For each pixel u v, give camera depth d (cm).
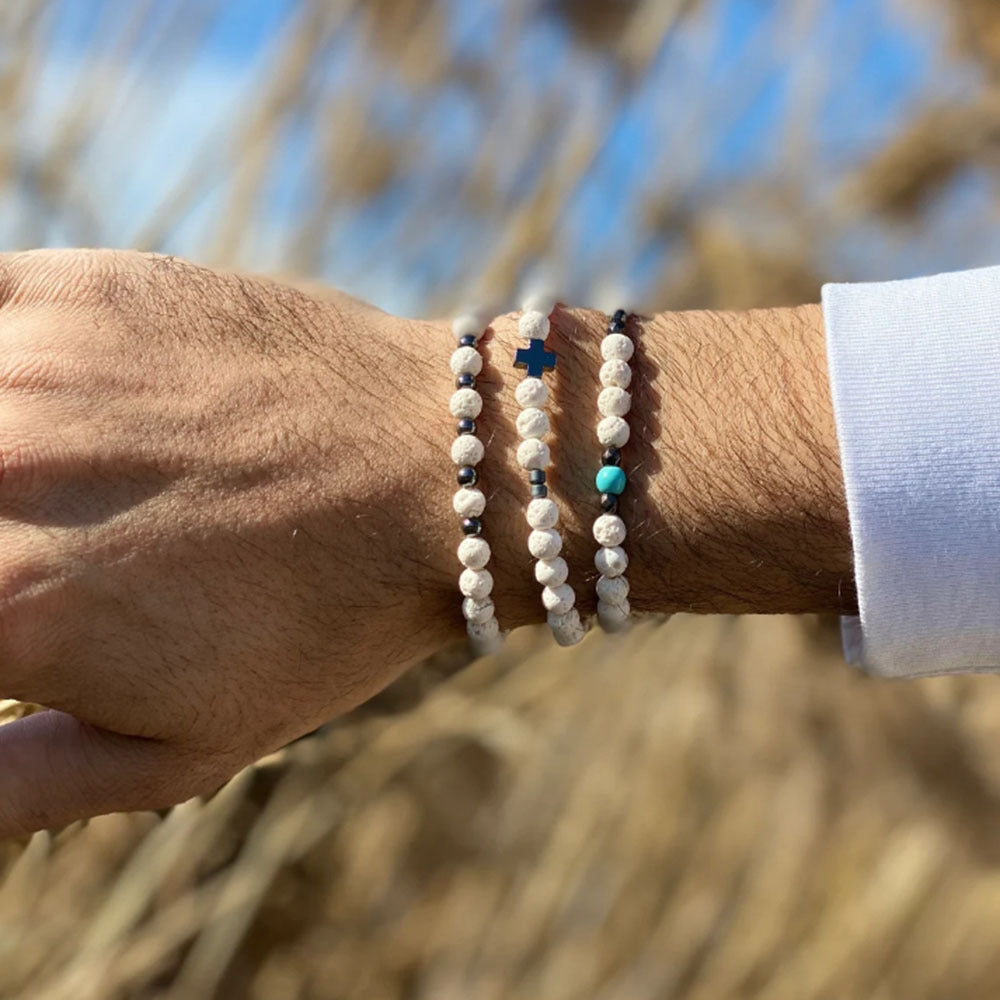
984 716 53
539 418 35
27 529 34
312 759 49
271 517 35
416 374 36
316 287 38
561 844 51
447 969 51
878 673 34
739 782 52
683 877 52
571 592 35
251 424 35
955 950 50
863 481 33
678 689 53
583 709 53
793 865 51
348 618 35
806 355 36
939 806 52
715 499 35
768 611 36
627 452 35
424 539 35
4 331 36
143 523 34
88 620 34
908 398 33
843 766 53
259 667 35
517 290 49
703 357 36
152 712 34
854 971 50
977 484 32
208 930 49
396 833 52
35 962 47
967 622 33
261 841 49
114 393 35
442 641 37
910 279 34
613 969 51
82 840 48
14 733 34
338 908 51
